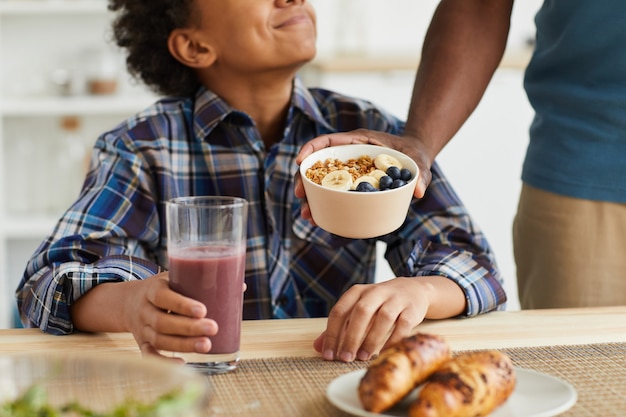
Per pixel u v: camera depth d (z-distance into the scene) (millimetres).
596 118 1374
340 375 962
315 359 1026
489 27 1469
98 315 1114
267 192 1500
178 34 1512
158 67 1577
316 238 1511
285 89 1516
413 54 3717
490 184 3510
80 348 1087
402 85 3385
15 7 3344
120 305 1071
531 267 1510
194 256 947
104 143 1472
